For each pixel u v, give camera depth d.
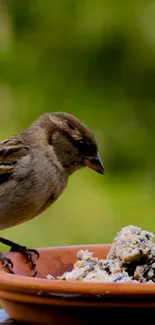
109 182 13.82
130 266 6.24
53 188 7.90
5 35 15.54
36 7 15.51
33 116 14.66
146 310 5.34
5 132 14.45
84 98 15.04
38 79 15.07
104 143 14.55
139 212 12.97
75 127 7.91
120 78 15.23
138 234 6.36
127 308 5.32
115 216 12.73
